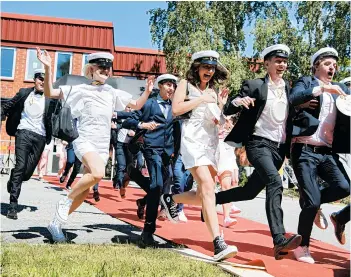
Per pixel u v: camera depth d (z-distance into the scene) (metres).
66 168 11.87
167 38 23.09
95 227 5.96
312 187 4.74
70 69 22.84
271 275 3.87
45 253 4.05
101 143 4.96
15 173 6.40
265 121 4.70
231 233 6.32
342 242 5.27
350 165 6.25
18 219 6.25
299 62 23.39
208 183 4.53
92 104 4.93
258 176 4.97
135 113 5.91
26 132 6.54
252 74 22.44
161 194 5.45
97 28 23.09
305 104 4.79
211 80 4.98
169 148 5.67
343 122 4.87
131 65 25.64
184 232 5.95
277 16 24.44
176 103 4.65
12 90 22.33
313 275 4.02
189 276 3.55
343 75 21.61
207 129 4.74
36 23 22.69
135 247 4.74
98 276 3.31
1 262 3.59
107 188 12.66
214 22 23.11
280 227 4.33
